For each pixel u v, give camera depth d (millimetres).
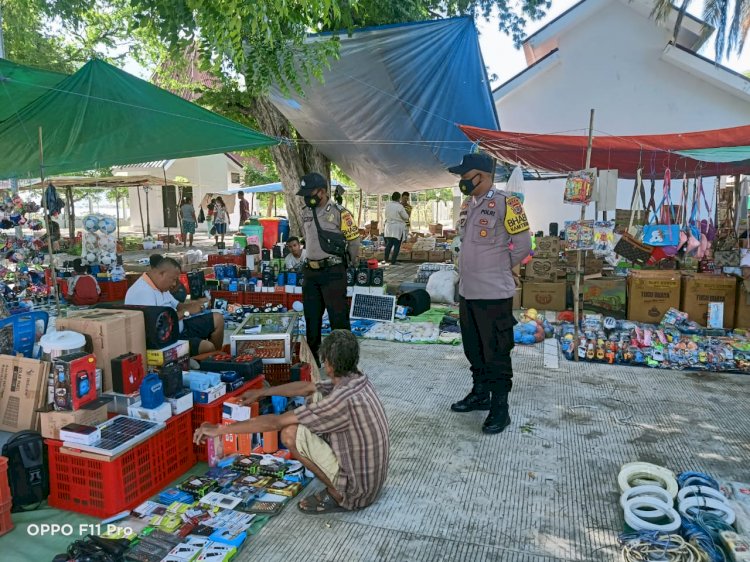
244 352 4570
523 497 3256
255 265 10141
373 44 7738
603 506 3158
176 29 7246
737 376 5441
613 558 2701
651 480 3283
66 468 3070
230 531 2832
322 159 12484
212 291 8641
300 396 3781
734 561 2547
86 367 3238
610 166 10156
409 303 8242
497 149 8648
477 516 3062
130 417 3342
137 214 30719
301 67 7680
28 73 5883
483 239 4078
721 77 14539
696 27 15133
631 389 5051
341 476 3018
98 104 6340
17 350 3920
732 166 9789
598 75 15695
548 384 5184
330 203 5297
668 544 2664
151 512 3010
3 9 14719
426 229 28391
